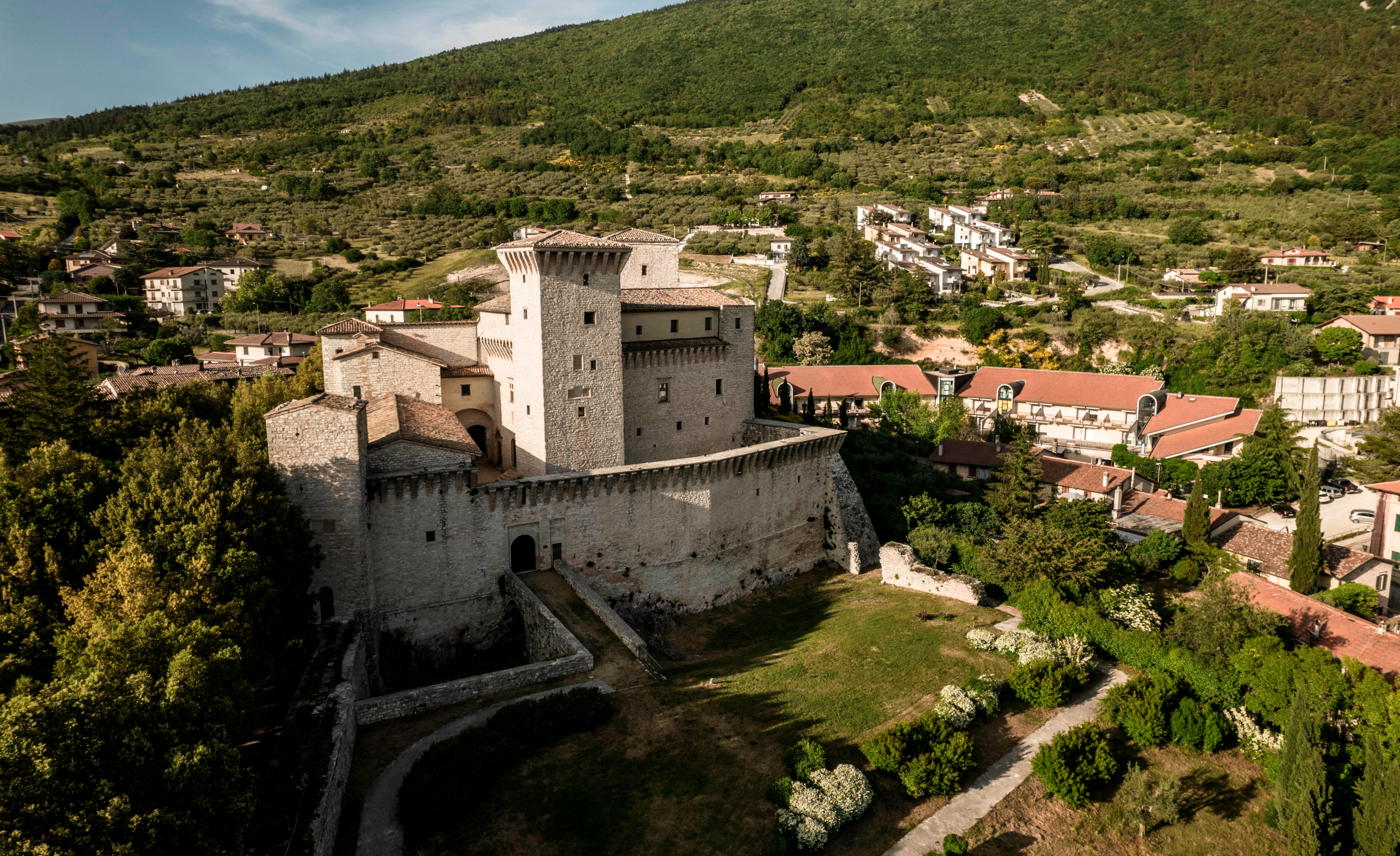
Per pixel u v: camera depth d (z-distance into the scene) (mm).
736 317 79312
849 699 47438
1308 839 39812
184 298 160000
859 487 86500
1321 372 131250
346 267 183250
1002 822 39438
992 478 91062
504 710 41188
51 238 181125
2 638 32844
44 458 41438
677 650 58625
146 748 23984
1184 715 47844
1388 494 78000
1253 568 76125
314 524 46031
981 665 52781
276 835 28422
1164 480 104500
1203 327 149625
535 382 60719
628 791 37156
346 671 40812
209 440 47656
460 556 54156
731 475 67125
